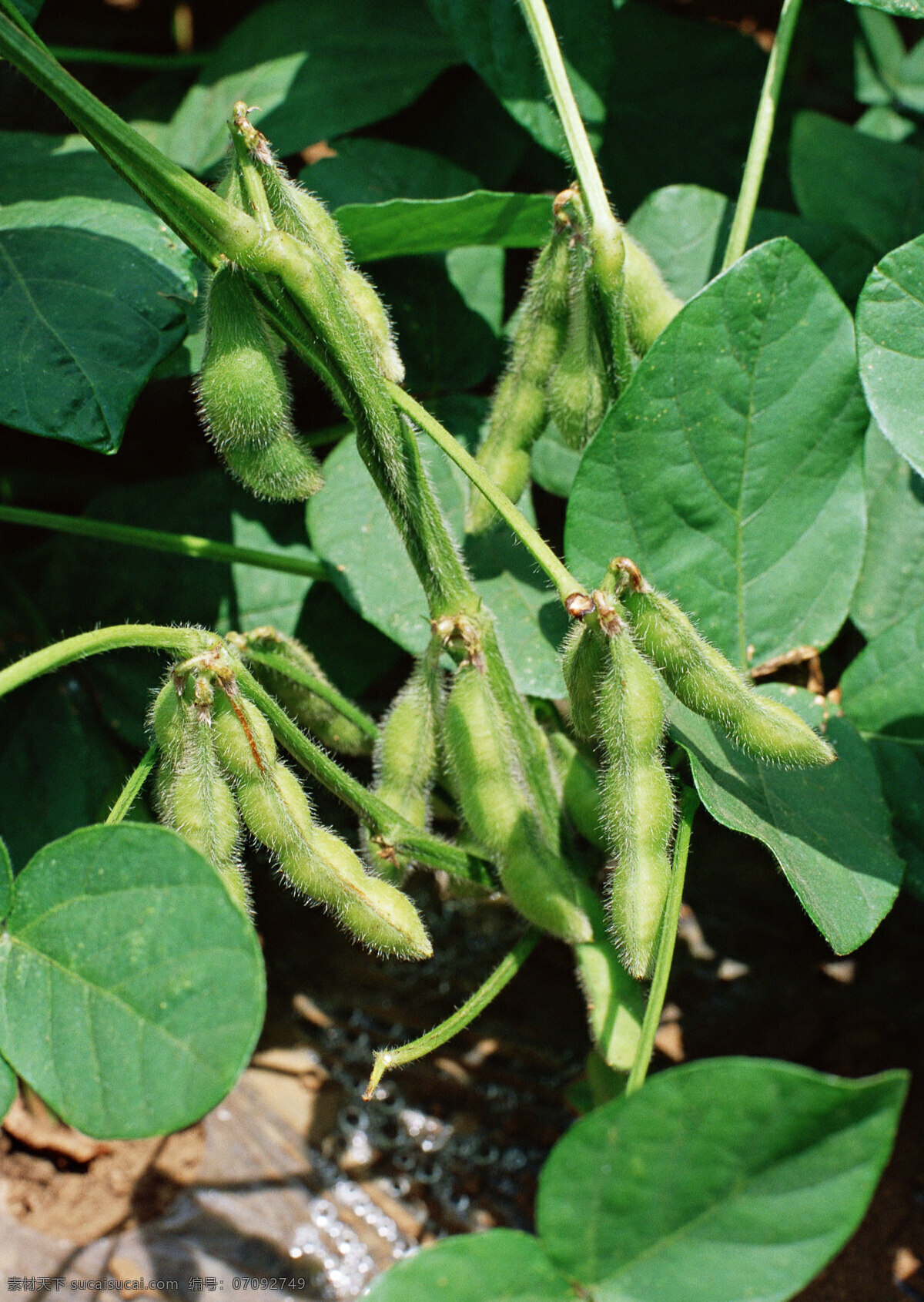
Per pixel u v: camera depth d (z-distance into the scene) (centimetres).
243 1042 63
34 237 73
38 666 66
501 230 75
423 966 81
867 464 76
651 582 71
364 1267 76
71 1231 76
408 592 74
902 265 70
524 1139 78
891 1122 62
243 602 78
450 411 78
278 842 67
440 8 77
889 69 92
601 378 70
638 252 71
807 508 71
